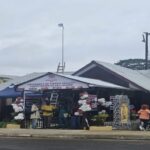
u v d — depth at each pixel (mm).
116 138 24453
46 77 30375
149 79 41312
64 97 31172
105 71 36906
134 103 37219
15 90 31266
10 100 36094
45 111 30516
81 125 29781
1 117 35844
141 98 37312
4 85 39438
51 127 30656
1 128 30469
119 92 35312
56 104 30984
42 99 31391
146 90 35875
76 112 29594
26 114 31391
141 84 36531
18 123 31250
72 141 22750
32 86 30719
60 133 25969
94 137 24766
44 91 31328
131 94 37062
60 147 19688
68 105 30922
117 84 36469
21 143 21484
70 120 30297
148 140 23609
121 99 29734
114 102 29734
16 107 31312
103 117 29984
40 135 25500
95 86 29500
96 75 37188
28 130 28297
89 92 32562
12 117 33281
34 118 30625
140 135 24656
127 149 18953
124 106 29797
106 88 32125
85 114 29422
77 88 29609
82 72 37438
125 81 36250
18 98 31484
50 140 23312
